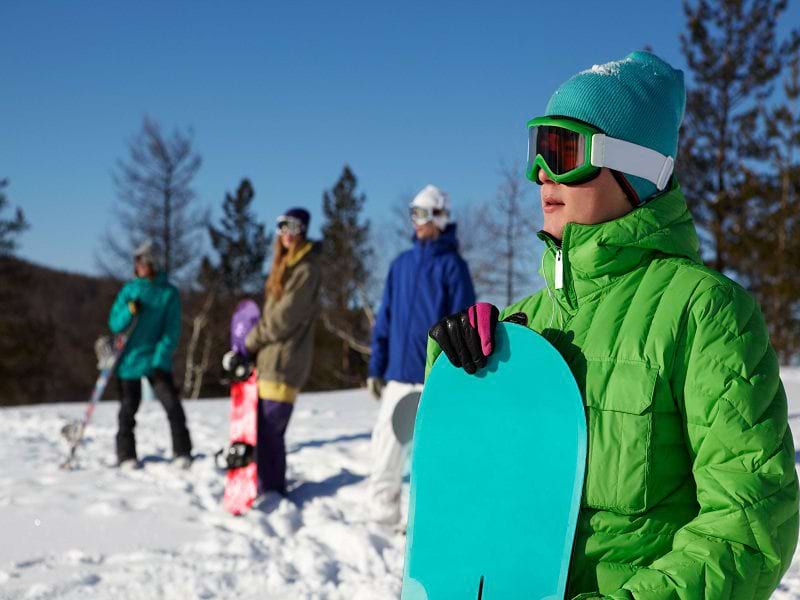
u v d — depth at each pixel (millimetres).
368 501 4207
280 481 4734
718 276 1254
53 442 7066
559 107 1389
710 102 22969
